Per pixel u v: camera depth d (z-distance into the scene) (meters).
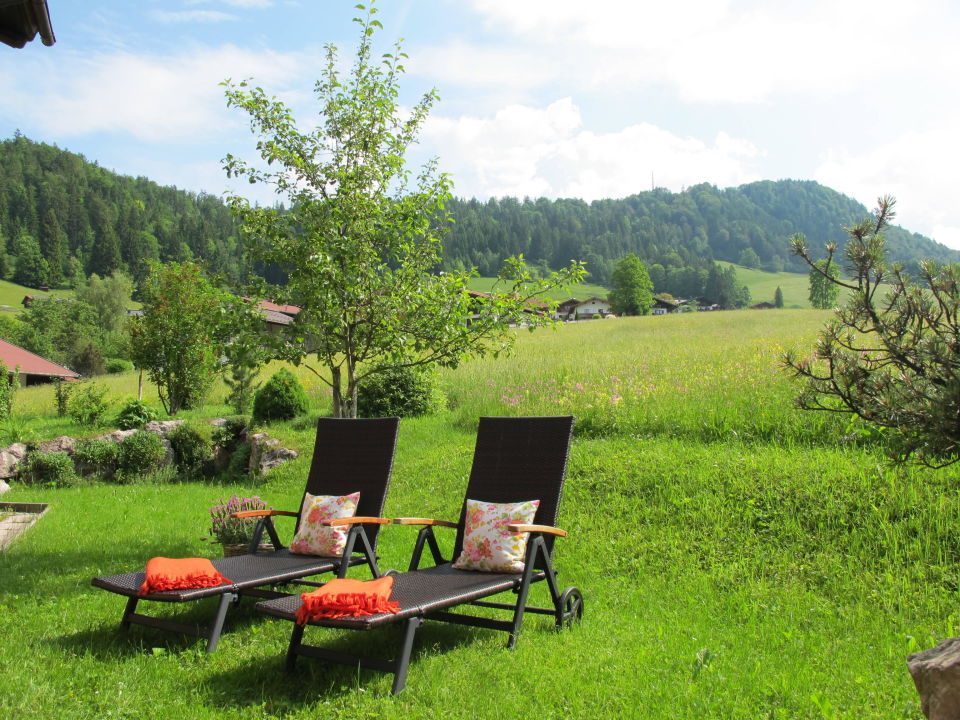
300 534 5.75
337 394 7.88
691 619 5.08
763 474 7.39
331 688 3.95
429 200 7.80
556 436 5.46
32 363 35.09
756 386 11.41
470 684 3.96
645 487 8.02
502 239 172.62
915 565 5.39
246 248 7.74
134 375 39.31
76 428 18.11
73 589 5.97
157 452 14.38
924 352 3.32
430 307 7.57
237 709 3.72
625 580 6.06
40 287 109.56
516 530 4.77
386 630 5.02
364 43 7.65
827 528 6.24
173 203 159.62
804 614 5.00
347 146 7.64
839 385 3.69
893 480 6.52
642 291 96.56
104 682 4.02
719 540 6.52
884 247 3.60
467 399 16.22
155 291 18.22
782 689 3.77
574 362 19.70
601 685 3.88
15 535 8.60
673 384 12.92
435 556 5.52
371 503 5.80
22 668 4.16
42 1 4.73
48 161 140.50
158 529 8.70
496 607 4.92
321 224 7.32
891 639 4.50
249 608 5.52
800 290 144.88
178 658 4.46
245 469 14.12
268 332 7.82
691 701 3.66
